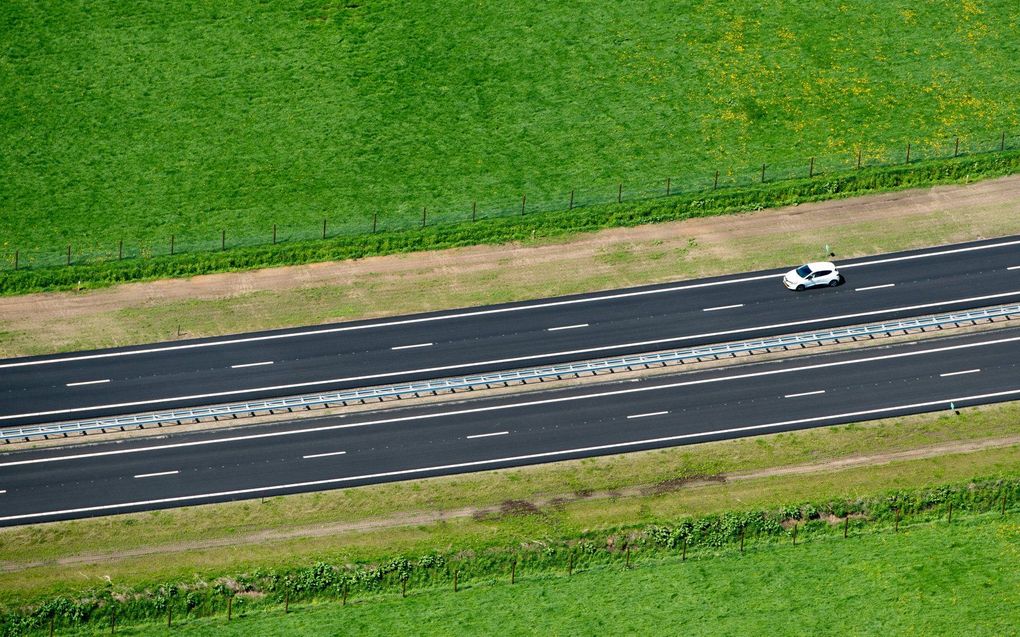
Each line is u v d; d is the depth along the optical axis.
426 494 103.81
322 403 108.50
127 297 116.94
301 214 122.19
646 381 110.25
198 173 125.50
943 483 102.75
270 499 103.81
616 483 104.00
